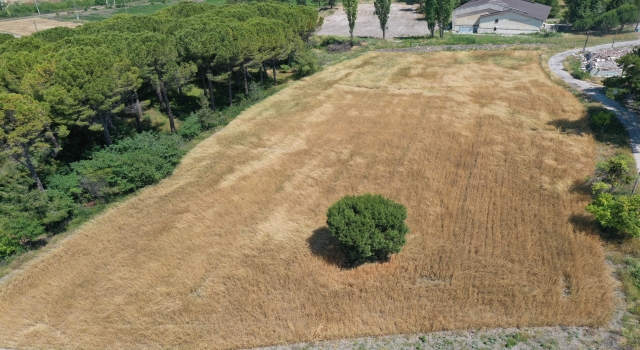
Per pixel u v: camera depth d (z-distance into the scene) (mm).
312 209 27594
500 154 32344
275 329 18891
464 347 17406
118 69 34938
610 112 36656
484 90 45625
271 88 54062
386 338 18188
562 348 16953
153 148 34562
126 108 40688
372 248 21703
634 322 17750
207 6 66000
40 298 22031
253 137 38875
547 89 44344
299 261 22891
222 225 26641
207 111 42281
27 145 29375
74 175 31875
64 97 30875
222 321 19562
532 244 22484
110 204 30656
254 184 31031
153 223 27562
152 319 20000
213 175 32875
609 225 22031
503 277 20516
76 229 27984
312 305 19953
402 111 41969
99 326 19938
